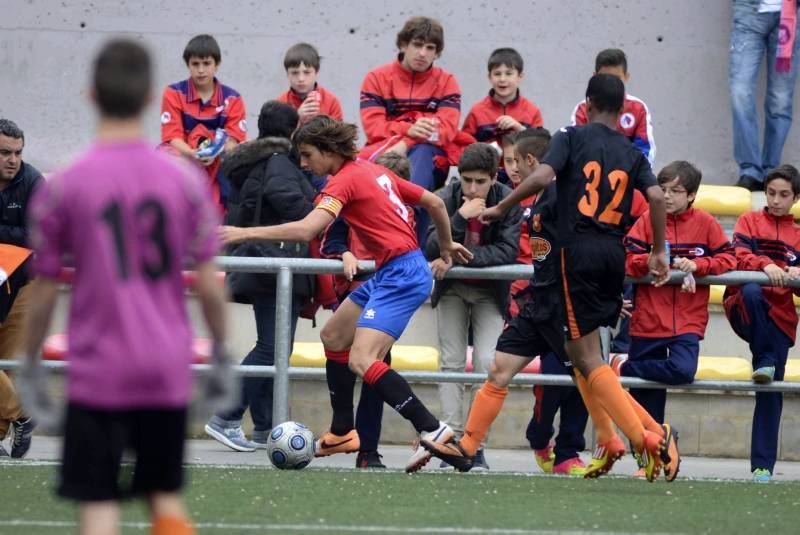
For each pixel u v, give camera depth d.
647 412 26.28
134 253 13.29
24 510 19.77
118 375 13.17
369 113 35.25
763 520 20.34
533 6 43.94
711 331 35.22
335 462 30.14
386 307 24.61
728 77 43.81
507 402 33.72
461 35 43.94
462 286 29.23
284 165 29.70
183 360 13.47
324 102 37.00
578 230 22.83
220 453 30.45
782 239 28.12
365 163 25.23
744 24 41.19
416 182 34.12
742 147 41.34
